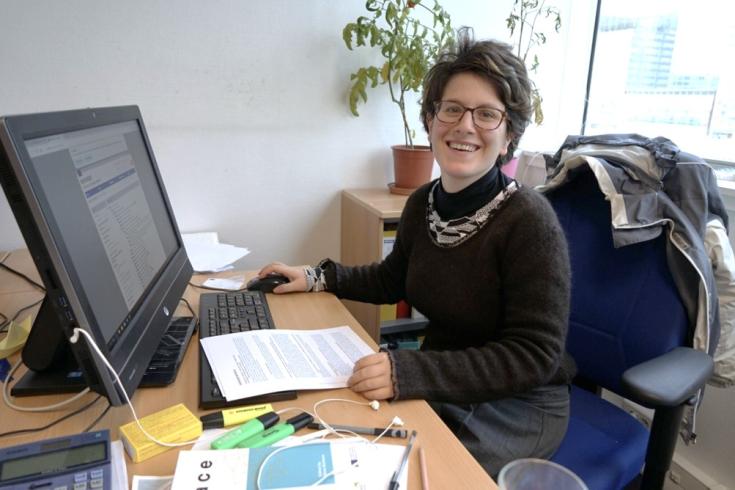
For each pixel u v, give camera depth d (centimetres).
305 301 117
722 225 112
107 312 66
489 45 97
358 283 125
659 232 105
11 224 164
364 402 77
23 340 90
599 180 110
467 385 81
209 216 189
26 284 124
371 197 187
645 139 118
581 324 117
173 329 96
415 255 111
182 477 56
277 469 58
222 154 184
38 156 58
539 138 225
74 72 162
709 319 102
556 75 220
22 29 154
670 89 182
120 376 63
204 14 169
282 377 80
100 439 58
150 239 92
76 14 157
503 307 99
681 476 152
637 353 108
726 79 162
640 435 102
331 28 184
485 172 100
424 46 183
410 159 185
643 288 108
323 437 67
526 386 84
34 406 73
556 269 90
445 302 102
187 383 80
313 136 193
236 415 70
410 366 81
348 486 57
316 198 201
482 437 90
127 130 93
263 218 196
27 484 52
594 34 215
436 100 103
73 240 62
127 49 165
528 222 93
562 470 70
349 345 94
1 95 157
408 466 63
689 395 86
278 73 182
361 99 193
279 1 176
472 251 98
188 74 173
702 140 172
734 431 140
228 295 115
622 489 100
